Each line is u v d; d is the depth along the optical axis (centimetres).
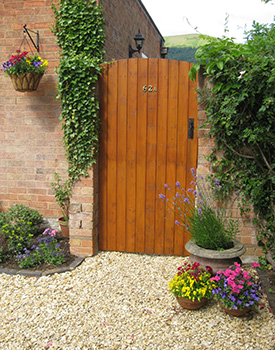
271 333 297
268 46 370
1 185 544
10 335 305
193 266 338
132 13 746
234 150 403
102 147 468
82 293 372
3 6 513
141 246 476
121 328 312
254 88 372
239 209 420
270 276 392
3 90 527
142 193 467
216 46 383
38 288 383
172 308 340
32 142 529
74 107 443
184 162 454
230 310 317
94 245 468
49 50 511
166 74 445
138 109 455
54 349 286
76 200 457
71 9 438
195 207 422
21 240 460
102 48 455
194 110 446
